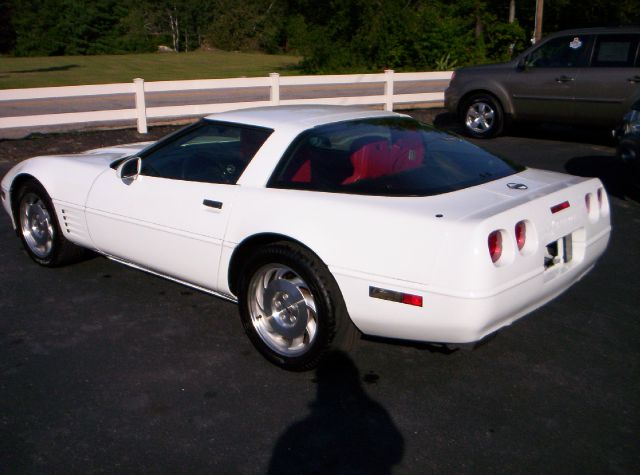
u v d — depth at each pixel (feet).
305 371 12.17
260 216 12.30
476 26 92.99
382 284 10.86
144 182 14.51
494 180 12.42
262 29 203.41
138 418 10.84
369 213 11.13
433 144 13.55
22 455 9.87
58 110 54.34
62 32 184.24
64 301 15.44
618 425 10.69
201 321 14.48
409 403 11.33
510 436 10.39
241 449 10.05
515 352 13.19
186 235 13.52
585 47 35.12
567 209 11.84
